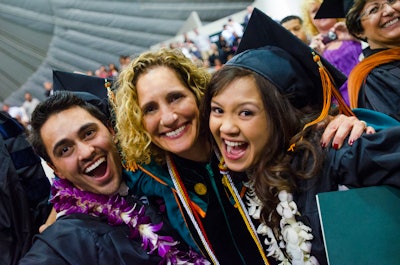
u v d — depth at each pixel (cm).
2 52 1066
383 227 89
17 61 1077
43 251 113
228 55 625
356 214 91
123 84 121
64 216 127
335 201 92
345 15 173
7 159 147
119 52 1015
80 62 1050
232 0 793
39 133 126
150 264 119
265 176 107
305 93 113
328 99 111
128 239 122
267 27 117
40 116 126
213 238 128
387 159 93
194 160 131
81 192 131
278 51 114
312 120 111
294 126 107
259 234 121
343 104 116
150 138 122
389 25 157
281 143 107
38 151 129
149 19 952
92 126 128
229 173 124
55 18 1041
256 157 109
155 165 133
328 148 106
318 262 104
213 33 660
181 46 673
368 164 96
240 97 104
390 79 157
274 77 107
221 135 109
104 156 131
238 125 106
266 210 114
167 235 129
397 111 152
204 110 115
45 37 1063
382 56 163
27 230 144
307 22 277
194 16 856
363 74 165
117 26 991
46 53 1076
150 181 133
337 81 116
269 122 105
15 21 1050
